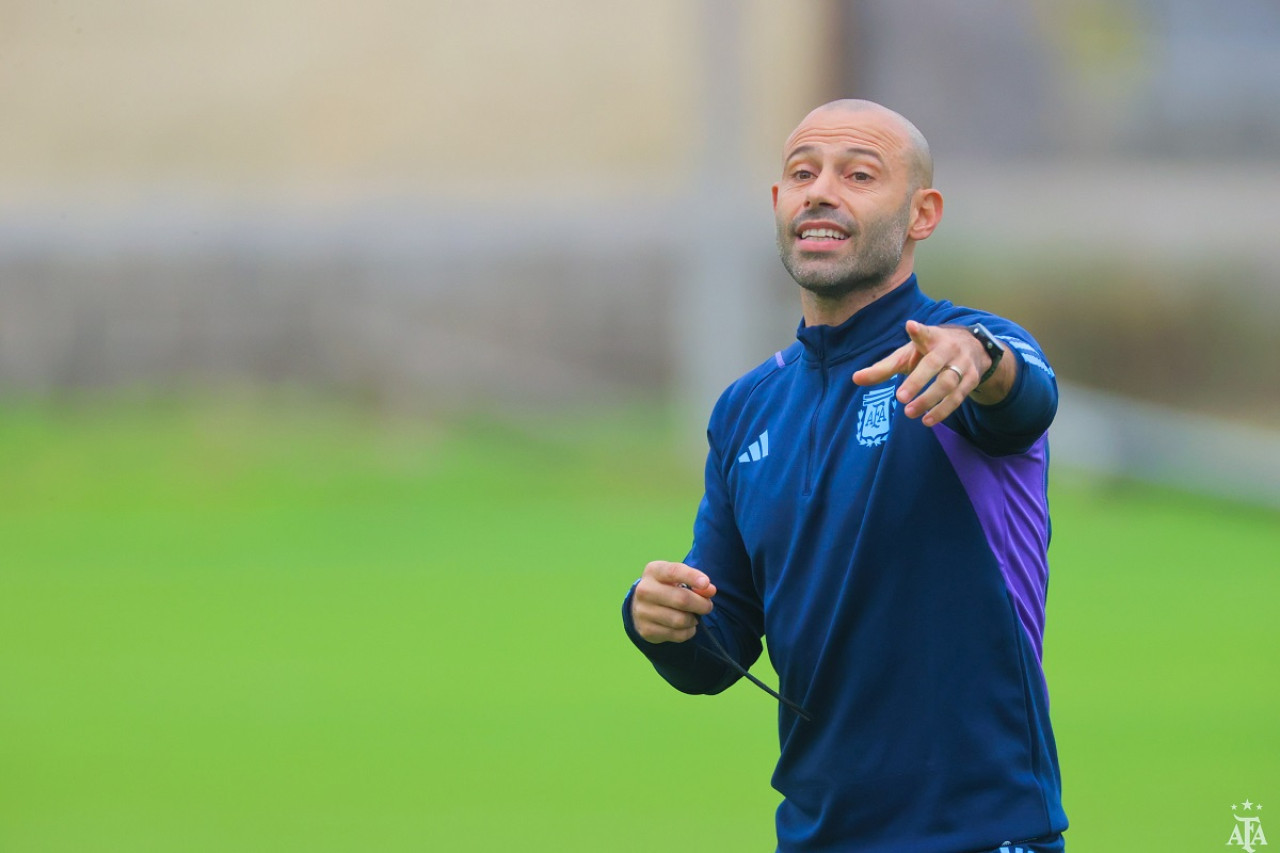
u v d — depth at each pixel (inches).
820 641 416.2
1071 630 1318.9
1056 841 409.7
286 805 867.4
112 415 2625.5
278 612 1424.7
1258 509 2092.8
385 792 885.8
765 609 433.7
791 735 428.8
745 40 2384.4
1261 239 2866.6
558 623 1368.1
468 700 1109.1
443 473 2327.8
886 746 406.9
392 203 3122.5
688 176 2935.5
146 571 1632.6
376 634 1326.3
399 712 1074.7
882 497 406.0
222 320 2822.3
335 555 1726.1
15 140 3196.4
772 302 2760.8
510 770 933.8
